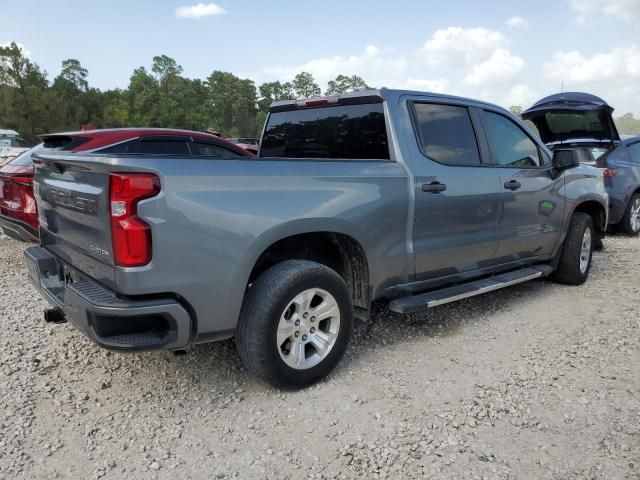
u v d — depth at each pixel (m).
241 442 2.80
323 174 3.35
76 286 2.94
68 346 3.97
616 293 5.41
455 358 3.82
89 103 90.69
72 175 3.07
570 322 4.55
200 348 3.96
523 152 5.00
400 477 2.52
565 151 5.00
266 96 115.69
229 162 2.98
